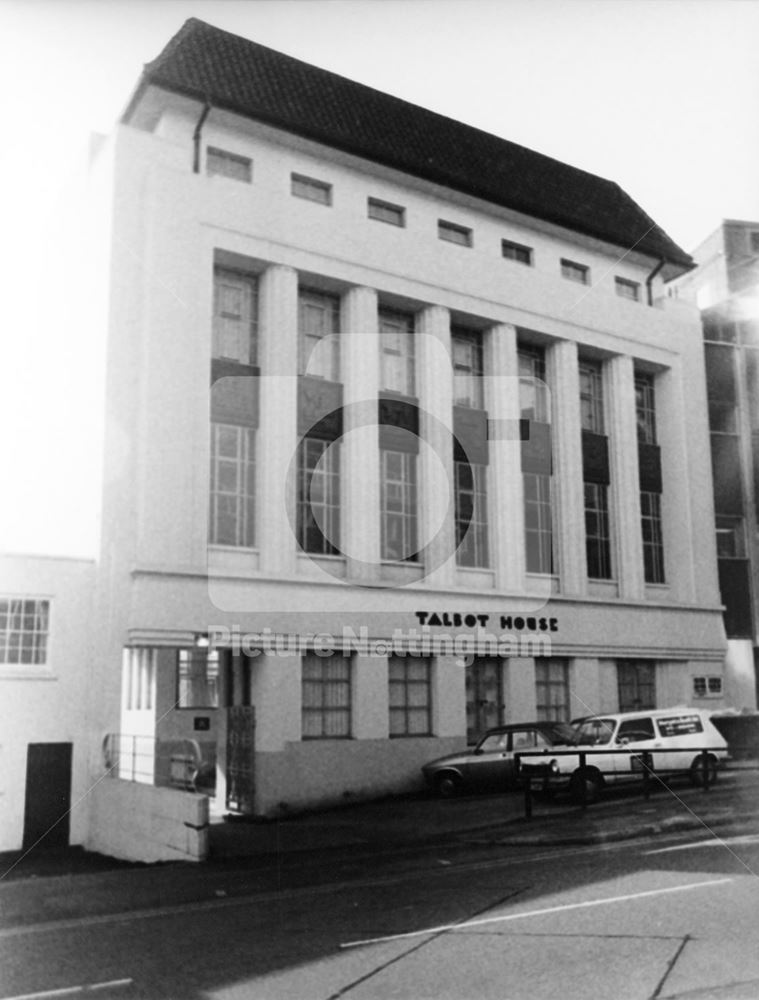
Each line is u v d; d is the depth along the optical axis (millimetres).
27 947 3422
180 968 3209
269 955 3268
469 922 3291
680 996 2887
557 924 3328
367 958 3197
